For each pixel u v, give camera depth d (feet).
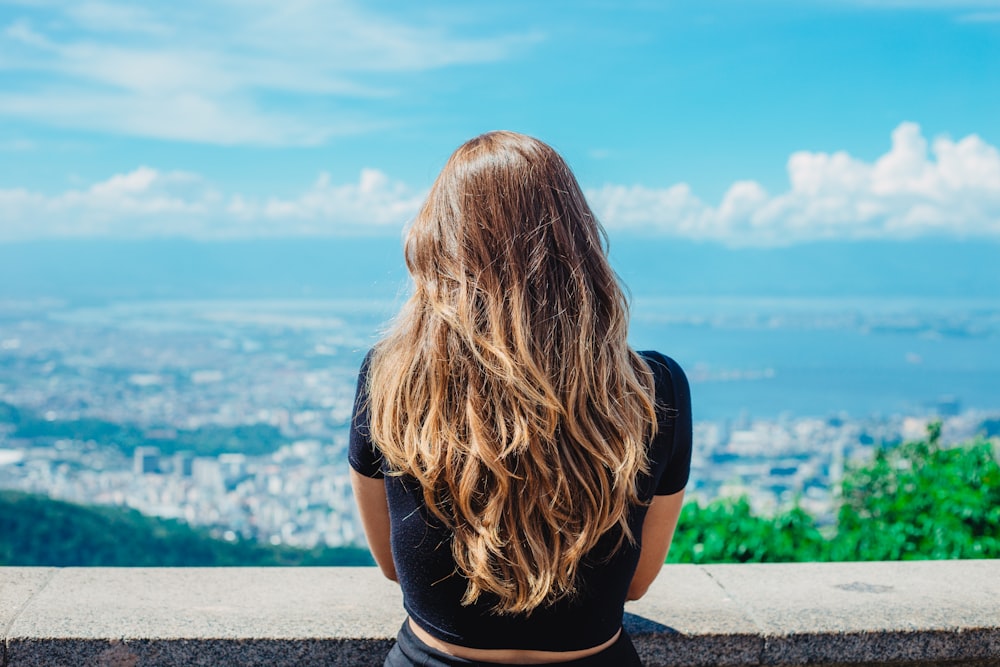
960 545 11.26
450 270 4.16
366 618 5.73
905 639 5.74
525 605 3.95
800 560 11.04
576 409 4.03
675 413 4.41
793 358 397.19
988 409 258.98
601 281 4.27
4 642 5.36
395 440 4.12
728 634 5.67
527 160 4.26
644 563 4.80
